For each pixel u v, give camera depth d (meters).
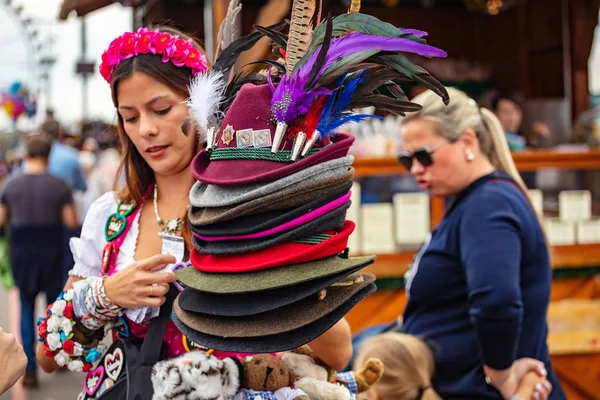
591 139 4.78
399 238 3.56
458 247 2.24
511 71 7.30
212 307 1.27
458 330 2.24
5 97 17.02
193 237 1.37
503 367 2.10
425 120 2.32
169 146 1.52
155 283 1.46
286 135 1.28
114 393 1.48
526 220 2.21
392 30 1.21
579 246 3.64
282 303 1.22
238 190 1.28
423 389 1.99
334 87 1.26
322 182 1.25
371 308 3.44
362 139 3.62
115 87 1.53
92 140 10.04
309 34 1.29
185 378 1.35
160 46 1.48
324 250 1.27
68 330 1.54
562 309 3.57
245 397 1.41
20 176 5.18
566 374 3.60
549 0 6.79
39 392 4.82
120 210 1.63
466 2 7.44
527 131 6.42
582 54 6.60
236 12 1.51
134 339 1.55
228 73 1.46
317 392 1.46
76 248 1.64
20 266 5.07
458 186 2.32
